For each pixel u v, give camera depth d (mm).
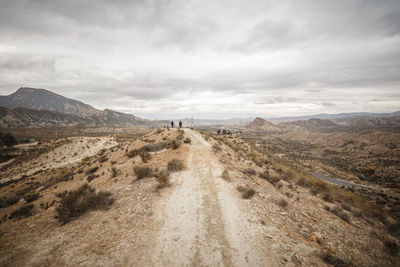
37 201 13195
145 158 16734
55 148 58062
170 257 5242
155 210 7797
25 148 71062
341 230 7617
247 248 5637
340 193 15164
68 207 7637
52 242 5934
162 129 33969
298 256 5355
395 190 47750
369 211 11359
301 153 114750
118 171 15297
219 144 24031
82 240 5957
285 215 8008
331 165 85312
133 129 187250
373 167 81125
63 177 21547
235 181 11312
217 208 8039
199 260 5168
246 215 7488
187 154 17172
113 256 5207
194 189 9977
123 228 6574
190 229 6535
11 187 28281
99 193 9195
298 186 14891
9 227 7504
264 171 16609
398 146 116062
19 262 5074
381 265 5707
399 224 9352
